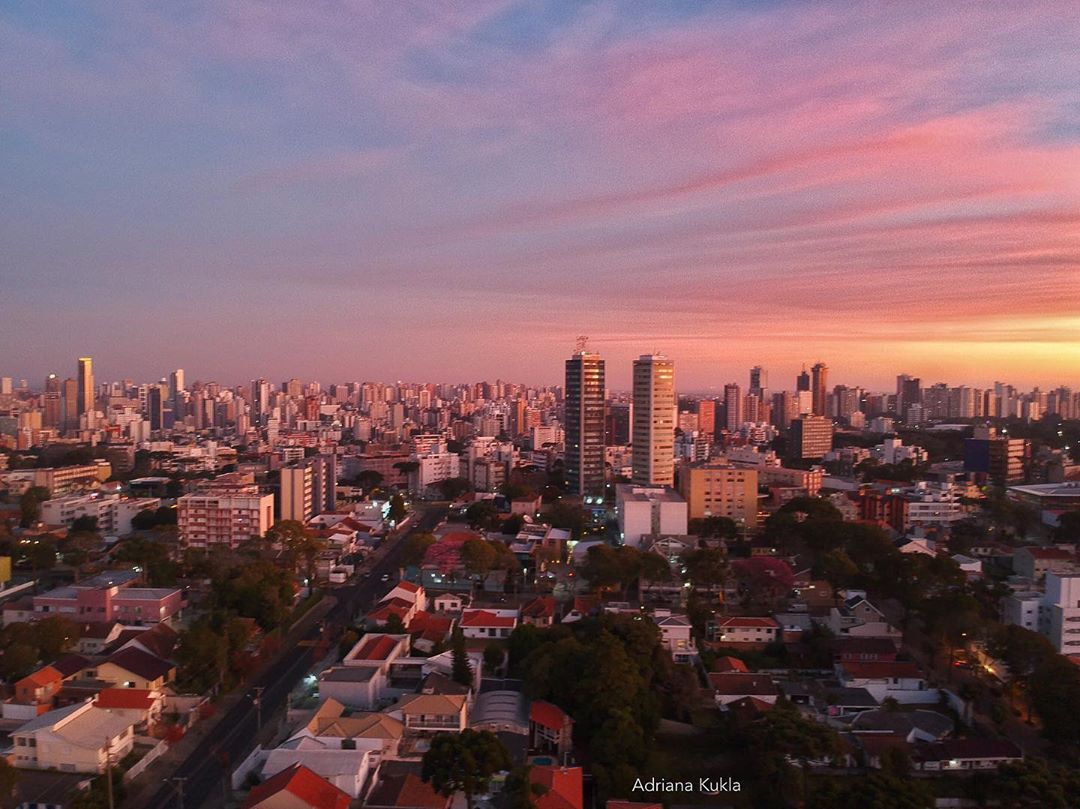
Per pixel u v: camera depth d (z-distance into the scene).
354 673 113.06
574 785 88.25
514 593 180.75
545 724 102.31
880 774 84.25
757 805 92.06
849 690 119.19
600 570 166.25
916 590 142.50
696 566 165.50
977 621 127.19
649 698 107.44
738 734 103.75
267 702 119.50
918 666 132.50
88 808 84.00
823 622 148.62
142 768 98.25
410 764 92.75
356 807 84.94
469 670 114.06
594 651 108.75
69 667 119.12
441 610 166.25
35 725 99.06
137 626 144.38
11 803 86.50
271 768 89.62
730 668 124.69
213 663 120.25
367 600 176.62
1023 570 176.88
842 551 173.00
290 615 155.00
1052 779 85.38
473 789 79.44
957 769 99.25
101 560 198.88
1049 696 104.50
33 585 179.88
